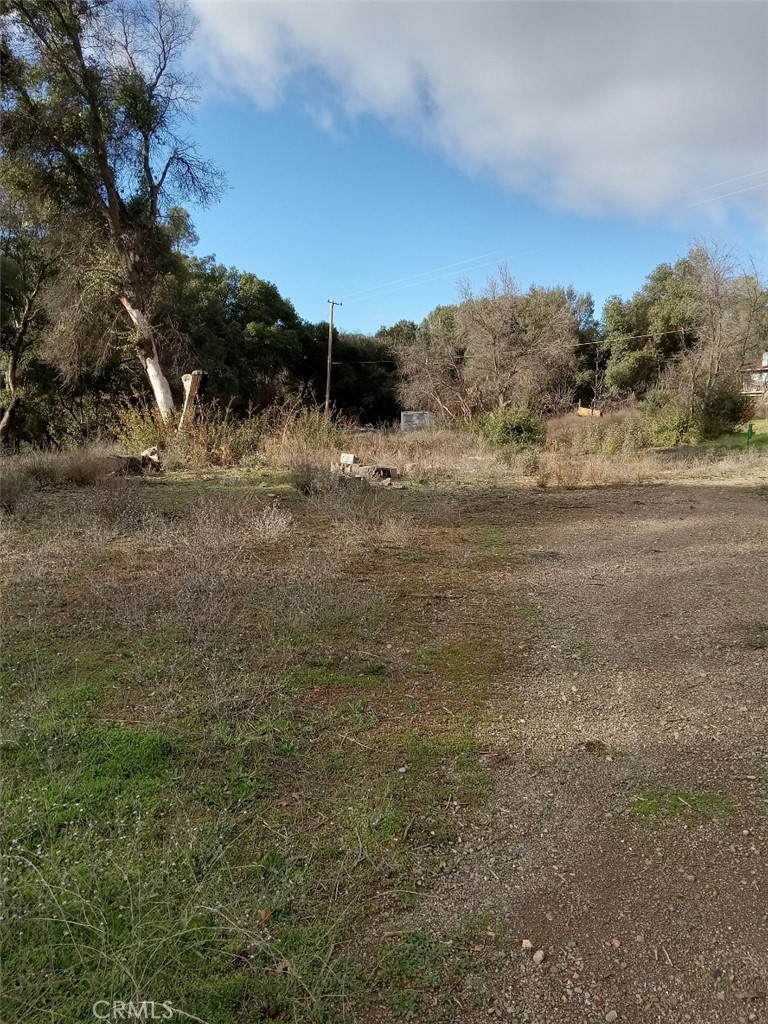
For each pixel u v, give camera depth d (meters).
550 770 2.54
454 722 2.87
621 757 2.63
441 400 33.50
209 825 2.05
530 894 1.89
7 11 13.96
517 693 3.19
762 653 3.70
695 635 4.00
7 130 14.67
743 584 5.16
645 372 38.38
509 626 4.14
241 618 3.91
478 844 2.10
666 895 1.89
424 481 11.40
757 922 1.79
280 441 14.41
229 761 2.41
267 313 35.31
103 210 16.02
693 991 1.58
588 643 3.88
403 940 1.70
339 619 4.02
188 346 20.03
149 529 6.10
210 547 5.34
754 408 25.67
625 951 1.70
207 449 13.62
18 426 23.22
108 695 2.87
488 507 9.04
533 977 1.61
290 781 2.34
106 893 1.74
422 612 4.32
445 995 1.55
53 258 19.61
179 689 2.94
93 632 3.57
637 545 6.69
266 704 2.86
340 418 17.67
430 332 39.66
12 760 2.35
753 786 2.42
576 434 19.97
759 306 26.84
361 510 7.58
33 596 4.16
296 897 1.81
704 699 3.14
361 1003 1.52
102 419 23.09
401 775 2.42
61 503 7.66
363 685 3.16
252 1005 1.48
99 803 2.12
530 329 31.11
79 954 1.54
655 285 39.72
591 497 10.19
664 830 2.18
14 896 1.69
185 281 19.83
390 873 1.94
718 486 11.74
